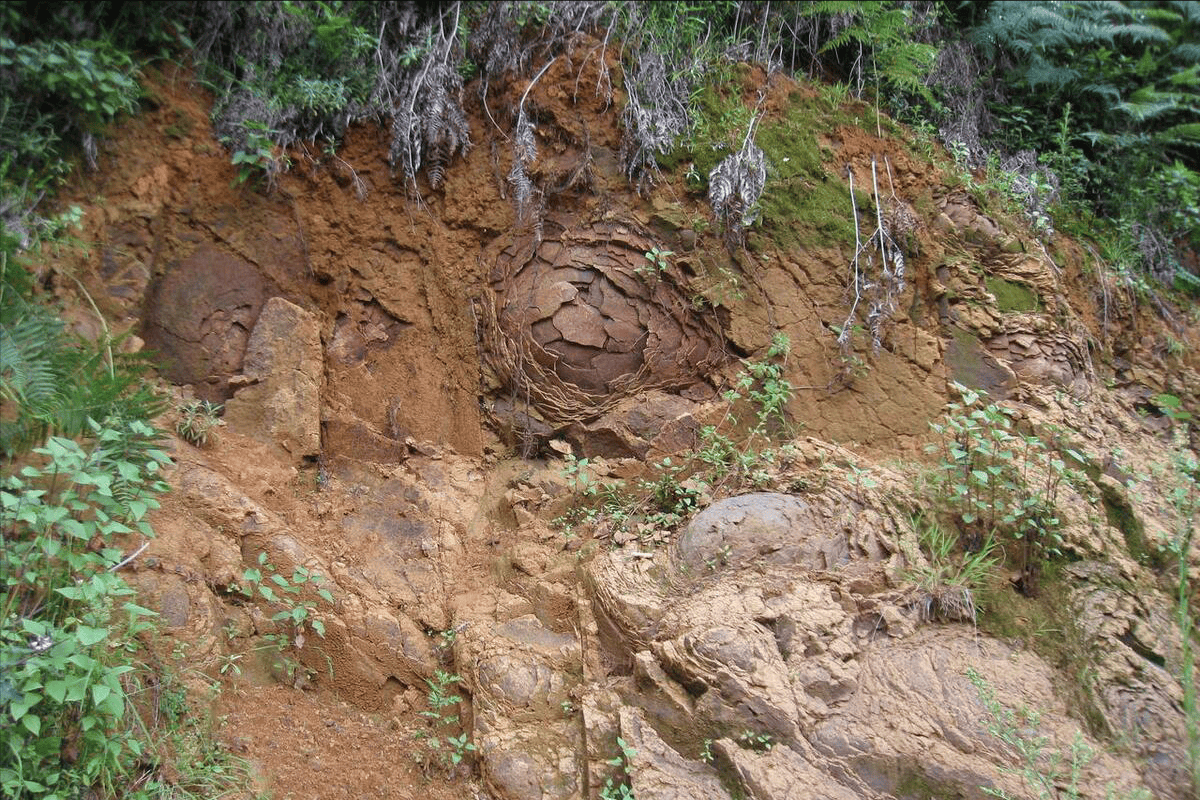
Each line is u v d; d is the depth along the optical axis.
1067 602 3.72
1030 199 5.25
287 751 3.40
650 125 4.68
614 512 4.16
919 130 5.28
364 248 4.66
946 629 3.62
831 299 4.66
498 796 3.28
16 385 3.39
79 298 4.06
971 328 4.79
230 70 4.76
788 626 3.46
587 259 4.61
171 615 3.40
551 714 3.50
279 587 3.75
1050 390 4.65
